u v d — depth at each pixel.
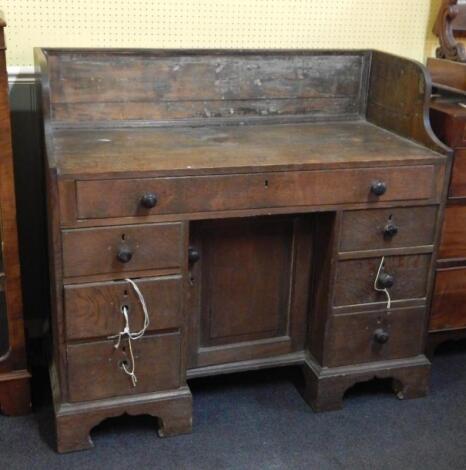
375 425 2.23
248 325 2.28
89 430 2.05
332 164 1.99
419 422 2.26
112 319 1.96
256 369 2.34
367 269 2.17
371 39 2.66
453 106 2.32
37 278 2.60
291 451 2.10
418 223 2.16
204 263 2.14
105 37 2.40
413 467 2.04
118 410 2.05
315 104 2.47
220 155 2.00
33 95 2.39
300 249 2.22
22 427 2.17
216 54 2.30
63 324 1.93
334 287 2.16
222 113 2.38
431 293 2.33
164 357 2.06
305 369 2.33
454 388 2.46
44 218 2.39
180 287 1.99
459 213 2.33
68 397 2.01
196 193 1.90
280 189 1.97
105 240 1.87
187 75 2.29
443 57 2.60
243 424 2.22
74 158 1.91
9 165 1.97
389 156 2.06
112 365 2.02
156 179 1.85
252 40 2.54
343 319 2.21
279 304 2.29
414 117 2.22
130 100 2.27
